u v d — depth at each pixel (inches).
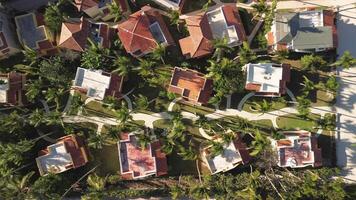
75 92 1779.0
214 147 1638.8
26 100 1764.3
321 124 1670.8
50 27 1734.7
